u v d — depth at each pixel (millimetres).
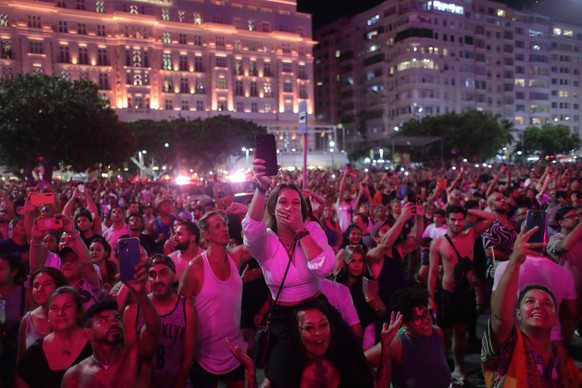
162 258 4238
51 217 5480
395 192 15789
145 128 61062
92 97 41938
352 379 3164
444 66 97562
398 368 4117
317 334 3027
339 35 113125
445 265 6020
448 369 4172
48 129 38250
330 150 83562
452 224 5949
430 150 71125
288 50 91875
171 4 80812
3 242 6828
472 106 101688
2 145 37875
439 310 6016
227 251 5156
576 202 8336
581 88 123625
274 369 3145
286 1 91875
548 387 3248
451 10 99375
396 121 97625
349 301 4508
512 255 3268
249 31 87250
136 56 77062
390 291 5742
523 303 3350
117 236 8664
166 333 4160
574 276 6086
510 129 93750
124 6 76625
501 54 107438
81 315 4066
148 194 16969
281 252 3402
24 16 69312
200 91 83375
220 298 4500
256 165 3334
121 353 3594
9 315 4934
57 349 4000
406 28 95125
